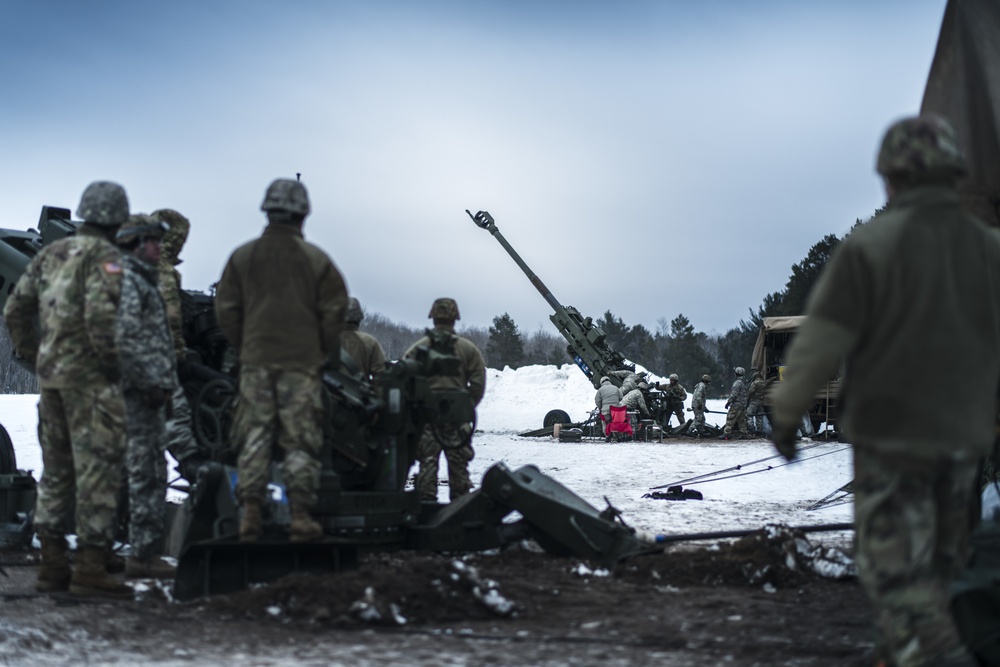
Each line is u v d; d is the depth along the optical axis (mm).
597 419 29250
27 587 6539
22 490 8367
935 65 5512
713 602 5805
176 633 5066
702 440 27906
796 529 6871
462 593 5531
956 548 3445
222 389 7859
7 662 4500
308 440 6074
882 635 3529
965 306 3355
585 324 29234
